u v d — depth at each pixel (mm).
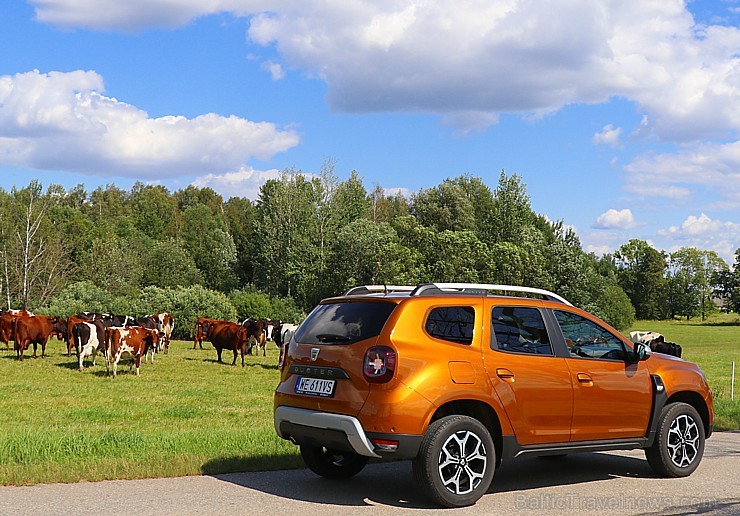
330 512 6660
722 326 120188
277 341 37031
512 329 7777
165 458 8695
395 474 8539
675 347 27016
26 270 66312
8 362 29703
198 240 107750
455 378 7137
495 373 7418
